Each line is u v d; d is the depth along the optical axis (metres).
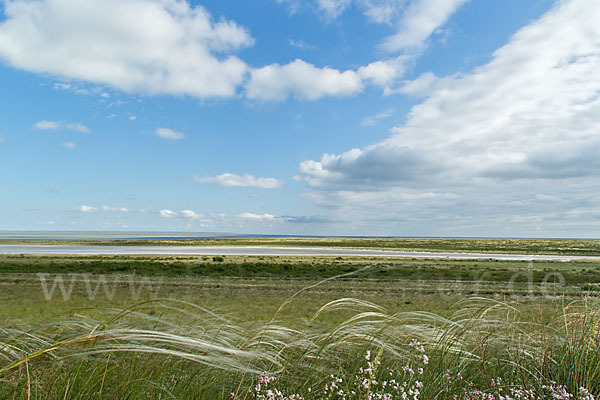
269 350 3.56
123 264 35.75
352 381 3.02
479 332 4.14
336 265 39.31
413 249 90.25
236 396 2.79
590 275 28.12
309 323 4.68
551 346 3.80
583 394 3.00
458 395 3.19
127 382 2.77
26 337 3.44
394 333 3.97
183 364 3.10
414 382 3.08
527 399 3.10
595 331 3.70
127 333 2.29
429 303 14.17
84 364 2.83
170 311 6.33
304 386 3.04
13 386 2.58
